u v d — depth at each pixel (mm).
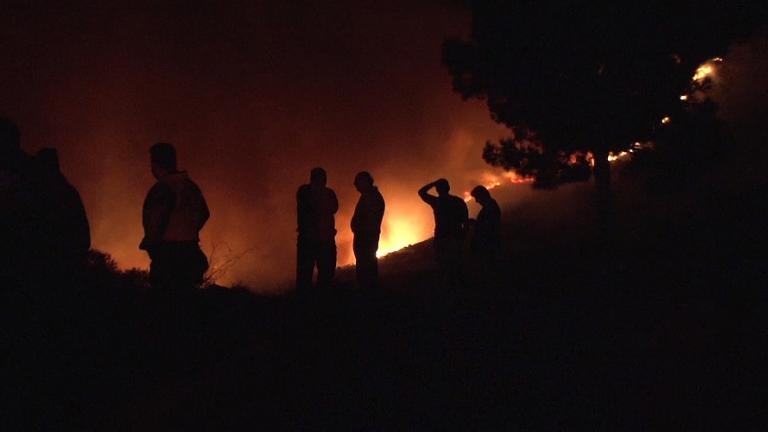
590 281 10789
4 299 6070
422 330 8445
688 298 8969
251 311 8539
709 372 6492
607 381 6512
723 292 8805
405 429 5660
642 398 6098
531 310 9250
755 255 10273
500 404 6121
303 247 10406
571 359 7164
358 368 7066
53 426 5516
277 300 9680
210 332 7438
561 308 9211
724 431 5441
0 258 6223
